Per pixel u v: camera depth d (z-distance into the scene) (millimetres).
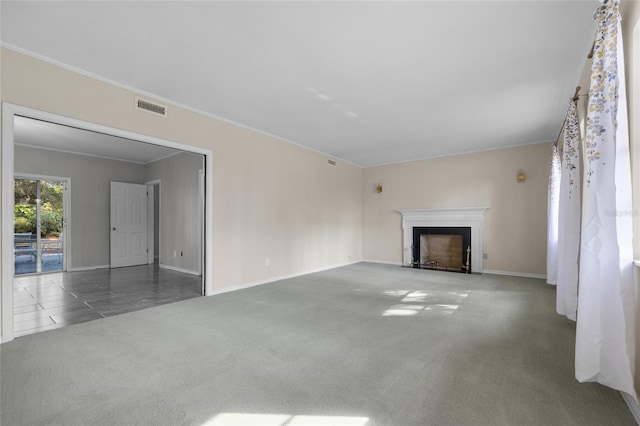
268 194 5438
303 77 3385
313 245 6492
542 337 2826
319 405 1793
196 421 1652
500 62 3037
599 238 1855
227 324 3191
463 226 6578
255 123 4910
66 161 6539
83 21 2457
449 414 1704
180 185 6707
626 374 1704
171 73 3318
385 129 5160
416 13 2340
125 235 7289
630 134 1798
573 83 3445
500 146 6168
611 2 1798
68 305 3910
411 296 4379
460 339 2793
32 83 2916
